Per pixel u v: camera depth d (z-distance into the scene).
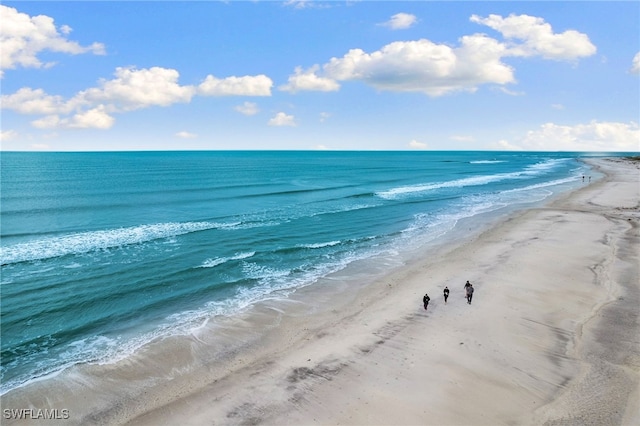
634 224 38.19
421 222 42.91
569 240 33.22
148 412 13.83
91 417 13.62
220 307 22.08
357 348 17.50
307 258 30.67
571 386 14.48
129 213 46.16
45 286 24.42
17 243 33.03
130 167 119.62
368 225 41.59
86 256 30.11
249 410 13.77
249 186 73.31
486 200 58.03
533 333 18.30
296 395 14.47
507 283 24.20
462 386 14.67
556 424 12.66
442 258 30.08
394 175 105.06
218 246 33.44
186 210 48.91
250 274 27.16
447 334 18.38
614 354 16.31
